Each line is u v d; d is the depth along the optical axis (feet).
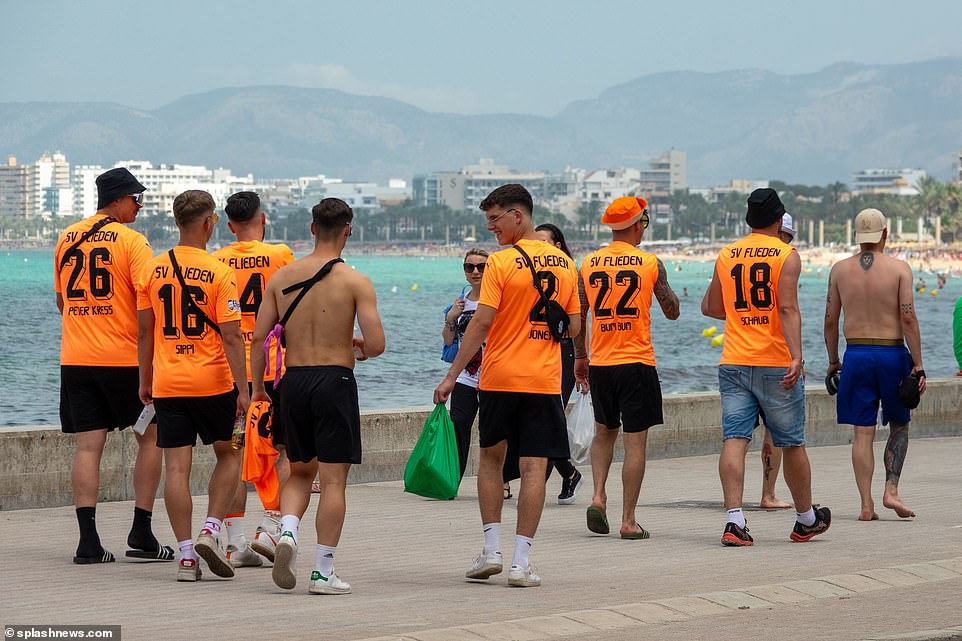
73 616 35.32
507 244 43.11
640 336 51.13
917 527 53.47
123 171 47.47
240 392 43.50
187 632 32.89
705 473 72.33
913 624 34.14
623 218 51.42
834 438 86.12
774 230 50.65
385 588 40.32
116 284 45.73
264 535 44.47
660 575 42.39
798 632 33.06
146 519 45.98
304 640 31.65
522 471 41.34
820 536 51.34
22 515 56.54
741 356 49.83
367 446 68.64
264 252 48.88
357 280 40.22
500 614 35.53
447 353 62.95
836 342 57.26
